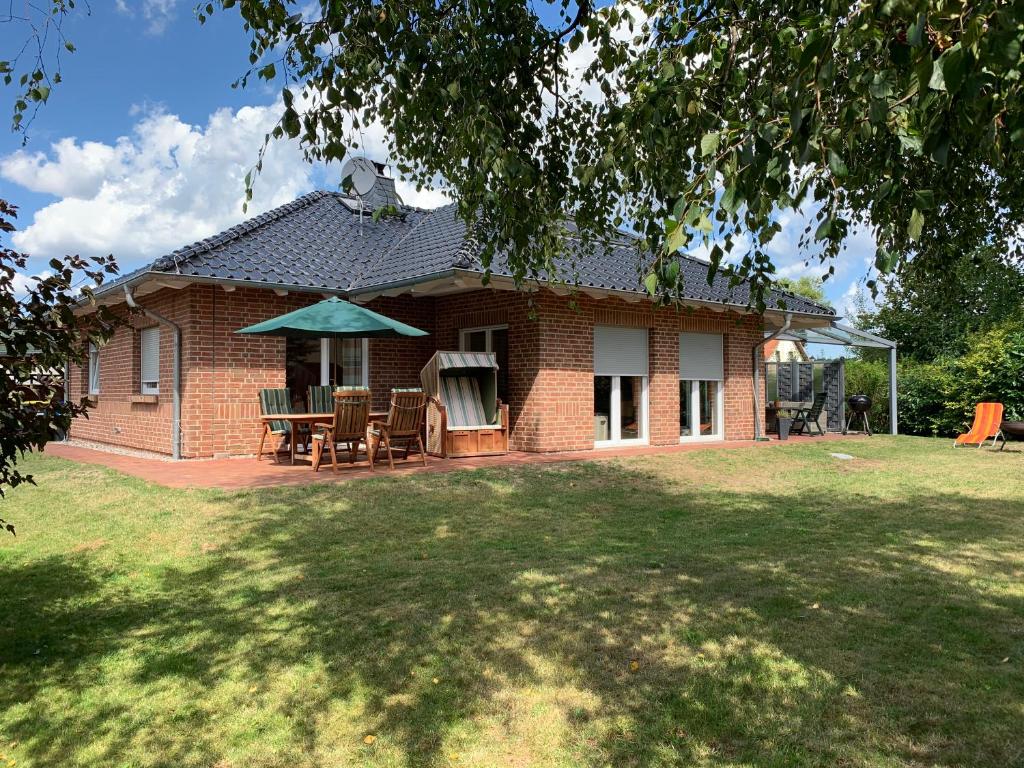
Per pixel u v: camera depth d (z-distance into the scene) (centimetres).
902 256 531
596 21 457
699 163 397
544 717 332
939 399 2000
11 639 433
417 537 681
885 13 200
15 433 405
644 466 1151
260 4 398
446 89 413
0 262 403
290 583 534
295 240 1441
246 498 827
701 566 569
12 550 630
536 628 436
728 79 382
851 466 1230
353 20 391
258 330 1045
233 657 402
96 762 301
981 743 304
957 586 515
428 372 1241
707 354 1620
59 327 416
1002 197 528
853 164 334
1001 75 212
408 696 354
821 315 1712
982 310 1817
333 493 861
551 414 1303
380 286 1242
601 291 1284
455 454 1218
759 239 347
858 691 351
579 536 692
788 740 309
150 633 441
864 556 604
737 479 1073
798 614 455
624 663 387
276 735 320
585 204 536
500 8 433
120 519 734
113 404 1520
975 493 954
